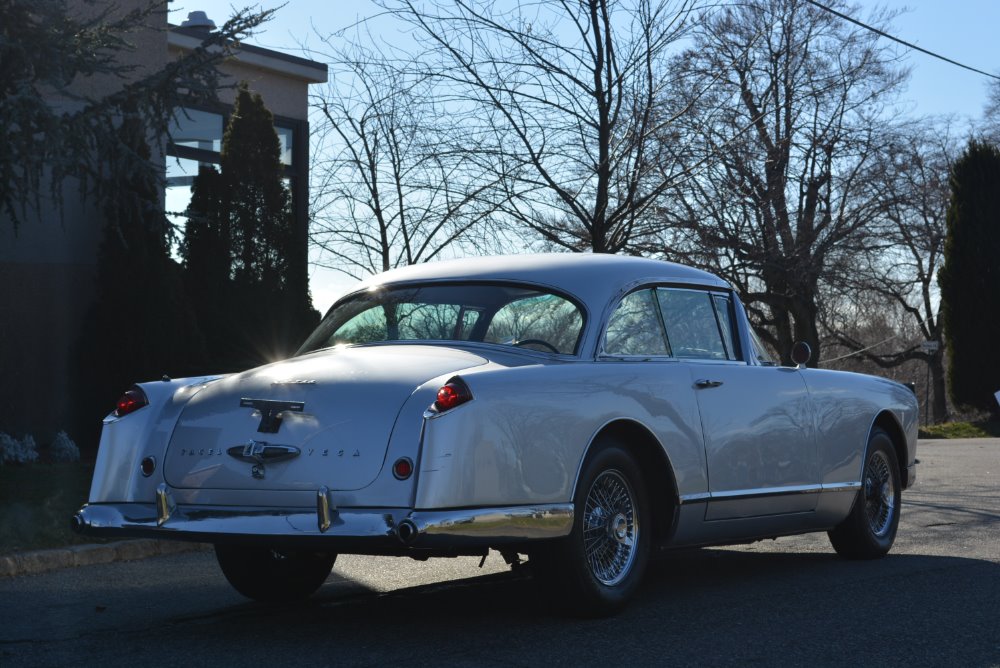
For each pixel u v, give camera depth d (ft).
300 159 64.85
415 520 15.01
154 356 45.44
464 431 15.48
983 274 93.45
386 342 18.86
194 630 17.31
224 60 36.91
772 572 22.93
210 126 58.03
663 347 19.81
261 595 19.86
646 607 18.75
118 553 25.44
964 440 77.41
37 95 33.14
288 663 14.78
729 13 47.91
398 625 17.46
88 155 35.60
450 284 19.34
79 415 46.52
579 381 17.29
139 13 37.29
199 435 16.85
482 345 17.99
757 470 20.77
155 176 36.27
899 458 26.12
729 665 14.60
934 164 112.47
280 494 15.97
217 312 48.96
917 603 19.04
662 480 18.81
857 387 24.30
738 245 59.06
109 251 45.27
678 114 43.06
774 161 55.62
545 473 16.38
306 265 51.08
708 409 19.75
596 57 42.73
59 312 46.60
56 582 22.40
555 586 17.15
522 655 15.15
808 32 75.41
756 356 22.21
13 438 45.34
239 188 49.78
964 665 14.71
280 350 49.73
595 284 19.04
